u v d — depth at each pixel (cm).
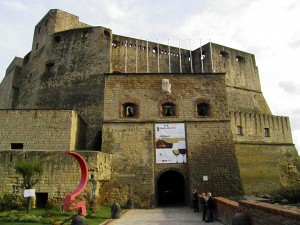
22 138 2583
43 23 4491
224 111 2658
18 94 4484
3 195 2062
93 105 3672
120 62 4288
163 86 2706
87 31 4116
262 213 955
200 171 2467
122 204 2347
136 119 2606
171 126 2595
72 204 1552
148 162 2480
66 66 3988
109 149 2509
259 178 3781
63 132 2597
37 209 1995
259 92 5059
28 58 4659
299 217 733
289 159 4134
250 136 3997
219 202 1586
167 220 1666
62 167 2145
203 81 2747
